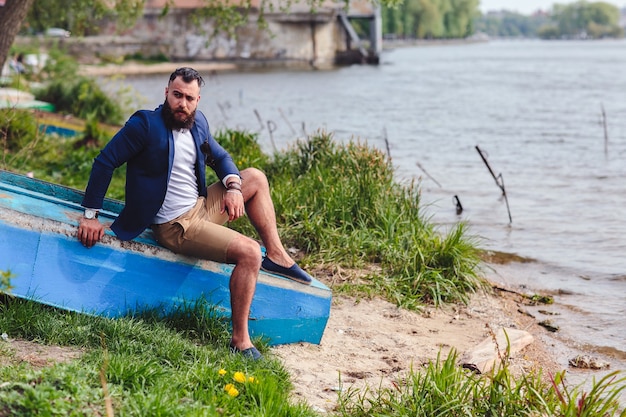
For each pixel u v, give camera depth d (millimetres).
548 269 9977
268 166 11227
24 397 4012
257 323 5945
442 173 16844
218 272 5785
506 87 42812
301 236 8859
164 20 71688
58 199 5840
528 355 6848
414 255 8375
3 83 21266
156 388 4422
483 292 8422
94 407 4121
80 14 19250
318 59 76188
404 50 130625
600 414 4840
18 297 5250
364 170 9812
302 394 5227
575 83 44688
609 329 7750
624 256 10531
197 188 5586
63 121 16281
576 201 13977
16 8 12852
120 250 5531
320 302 6113
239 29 73625
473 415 4809
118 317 5477
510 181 15852
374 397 5195
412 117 28734
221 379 4816
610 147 20594
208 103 35031
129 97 22906
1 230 5281
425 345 6684
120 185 12023
